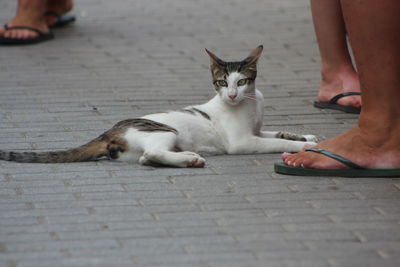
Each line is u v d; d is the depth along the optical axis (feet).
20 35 47.70
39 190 24.23
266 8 59.06
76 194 23.90
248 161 27.73
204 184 24.91
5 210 22.50
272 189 24.49
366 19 24.27
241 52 45.83
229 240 20.36
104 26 53.31
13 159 27.02
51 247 19.90
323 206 22.94
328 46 34.73
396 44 24.56
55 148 28.81
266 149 28.63
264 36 50.03
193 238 20.49
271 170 26.63
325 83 35.45
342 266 18.79
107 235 20.68
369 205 23.04
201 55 45.32
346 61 35.01
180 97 36.70
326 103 35.37
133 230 21.04
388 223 21.57
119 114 33.71
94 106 34.99
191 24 53.62
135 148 26.94
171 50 46.52
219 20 54.90
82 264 18.86
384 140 25.68
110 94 37.17
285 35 50.26
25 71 41.50
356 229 21.12
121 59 44.47
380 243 20.18
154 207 22.80
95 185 24.73
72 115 33.42
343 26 34.53
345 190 24.45
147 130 26.94
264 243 20.17
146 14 57.06
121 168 26.55
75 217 22.00
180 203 23.13
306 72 41.93
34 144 29.25
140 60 44.24
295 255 19.42
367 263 18.97
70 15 54.85
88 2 61.72
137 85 38.93
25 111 33.94
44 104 35.19
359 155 25.85
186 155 26.48
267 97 37.14
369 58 24.89
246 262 18.99
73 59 44.45
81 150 27.14
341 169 25.82
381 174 25.81
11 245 20.02
